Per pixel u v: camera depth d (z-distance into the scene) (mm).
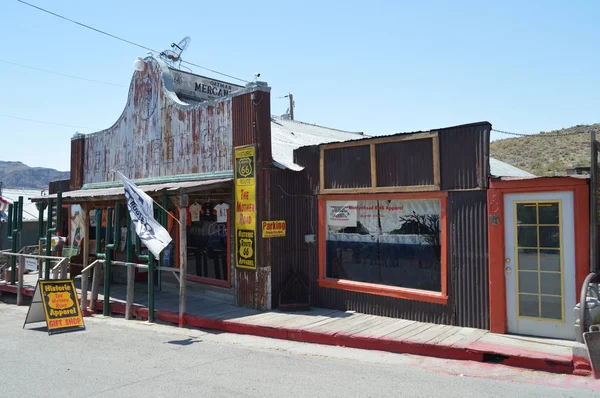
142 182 13547
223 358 7355
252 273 10469
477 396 5395
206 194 11711
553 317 7320
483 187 7949
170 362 7164
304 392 5672
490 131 7949
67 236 16797
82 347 8266
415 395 5480
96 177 15641
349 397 5477
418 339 7527
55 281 10102
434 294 8586
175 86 13547
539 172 27984
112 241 14734
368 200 9711
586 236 7027
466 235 8195
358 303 9789
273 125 15039
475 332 7816
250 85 10523
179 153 12461
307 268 10695
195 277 12227
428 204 8852
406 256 9156
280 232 10469
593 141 6734
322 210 10438
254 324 9047
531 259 7508
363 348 7820
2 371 6832
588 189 7031
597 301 6492
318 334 8250
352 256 10008
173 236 13125
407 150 9023
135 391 5832
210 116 11609
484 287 7973
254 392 5707
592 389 5500
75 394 5758
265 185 10359
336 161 10180
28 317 10117
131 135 14164
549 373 6172
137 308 10883
